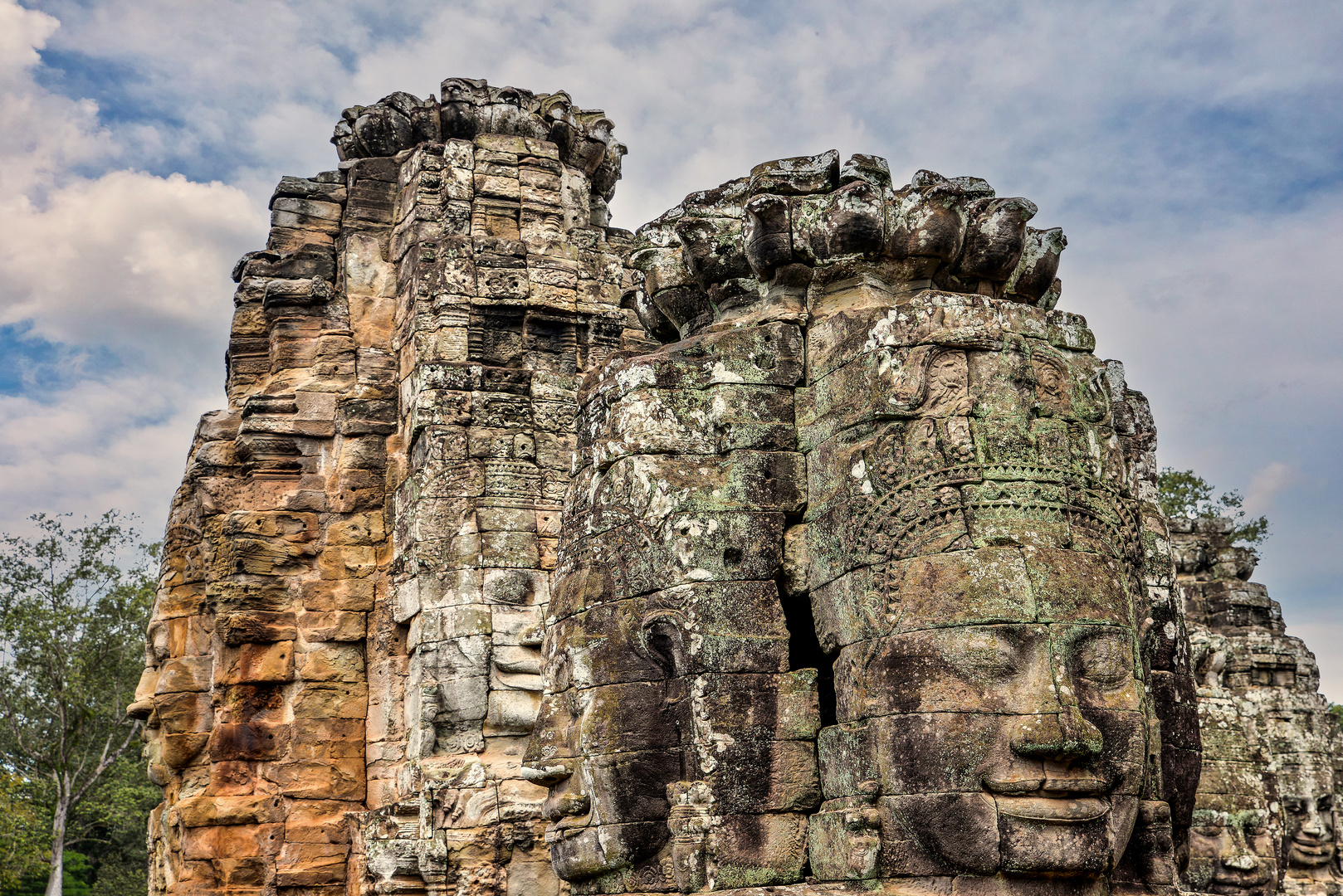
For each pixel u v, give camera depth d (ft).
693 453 28.68
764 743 26.73
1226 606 71.72
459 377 49.93
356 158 58.90
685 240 31.30
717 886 25.76
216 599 51.42
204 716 51.80
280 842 48.85
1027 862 23.44
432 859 42.42
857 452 27.07
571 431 50.75
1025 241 30.35
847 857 25.00
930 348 26.61
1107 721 24.68
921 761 24.45
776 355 29.22
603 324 53.16
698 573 27.50
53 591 127.03
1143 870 26.30
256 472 53.36
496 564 47.09
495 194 54.70
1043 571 25.05
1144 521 34.65
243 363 56.80
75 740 126.31
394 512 51.88
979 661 24.40
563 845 28.63
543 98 58.80
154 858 53.78
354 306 55.98
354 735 50.72
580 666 28.76
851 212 28.76
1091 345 28.55
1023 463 25.84
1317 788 68.59
